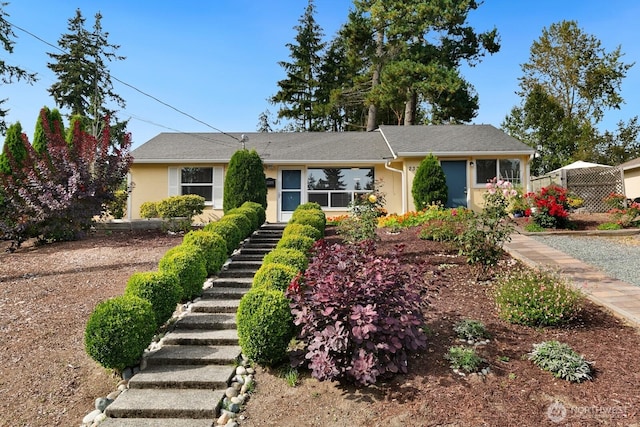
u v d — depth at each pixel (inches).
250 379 164.2
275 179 599.2
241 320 168.9
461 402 136.2
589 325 185.3
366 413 137.3
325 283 153.3
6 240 387.9
